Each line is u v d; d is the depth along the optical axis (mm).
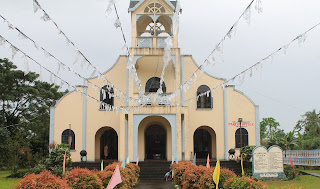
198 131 27438
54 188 9555
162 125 26156
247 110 25688
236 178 10391
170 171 19984
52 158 20297
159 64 25688
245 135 25484
